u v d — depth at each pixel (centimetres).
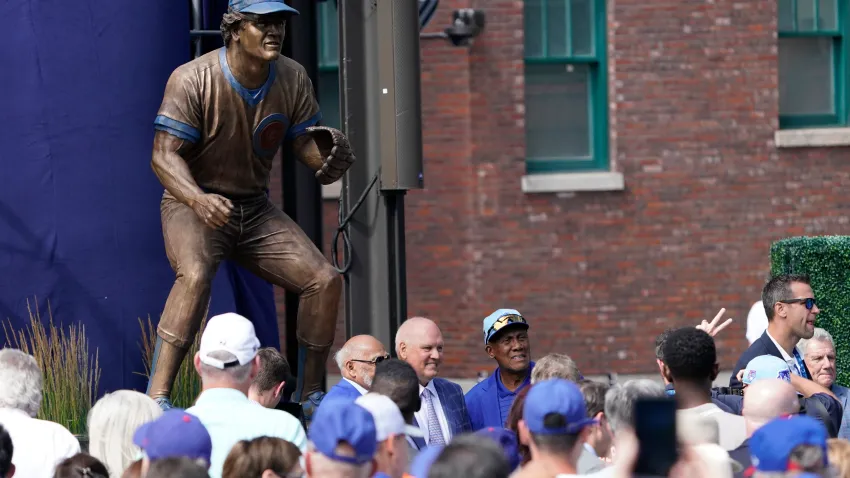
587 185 2816
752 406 1026
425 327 1331
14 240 1630
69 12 1639
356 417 780
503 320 1394
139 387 1678
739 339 2875
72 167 1644
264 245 1452
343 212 1614
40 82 1630
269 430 1055
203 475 757
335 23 2875
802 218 2892
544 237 2816
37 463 1031
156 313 1694
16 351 1086
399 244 1593
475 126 2789
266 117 1400
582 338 2836
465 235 2800
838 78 2961
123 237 1669
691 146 2858
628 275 2845
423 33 2761
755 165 2877
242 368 1073
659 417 724
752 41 2867
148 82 1677
